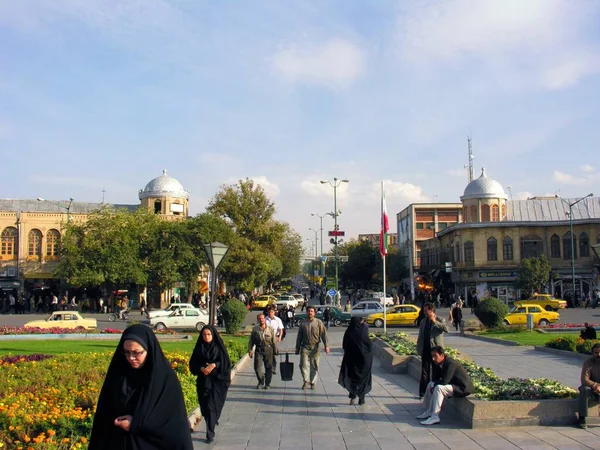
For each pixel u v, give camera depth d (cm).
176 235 5416
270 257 5712
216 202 5803
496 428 988
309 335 1429
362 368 1216
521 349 2369
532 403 1001
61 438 798
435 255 7931
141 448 445
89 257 5209
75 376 1298
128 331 457
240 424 1065
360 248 9244
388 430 1000
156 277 5425
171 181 7188
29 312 5797
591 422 977
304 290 12469
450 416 1098
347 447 896
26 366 1470
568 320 4109
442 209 9475
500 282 6347
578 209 7212
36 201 6975
